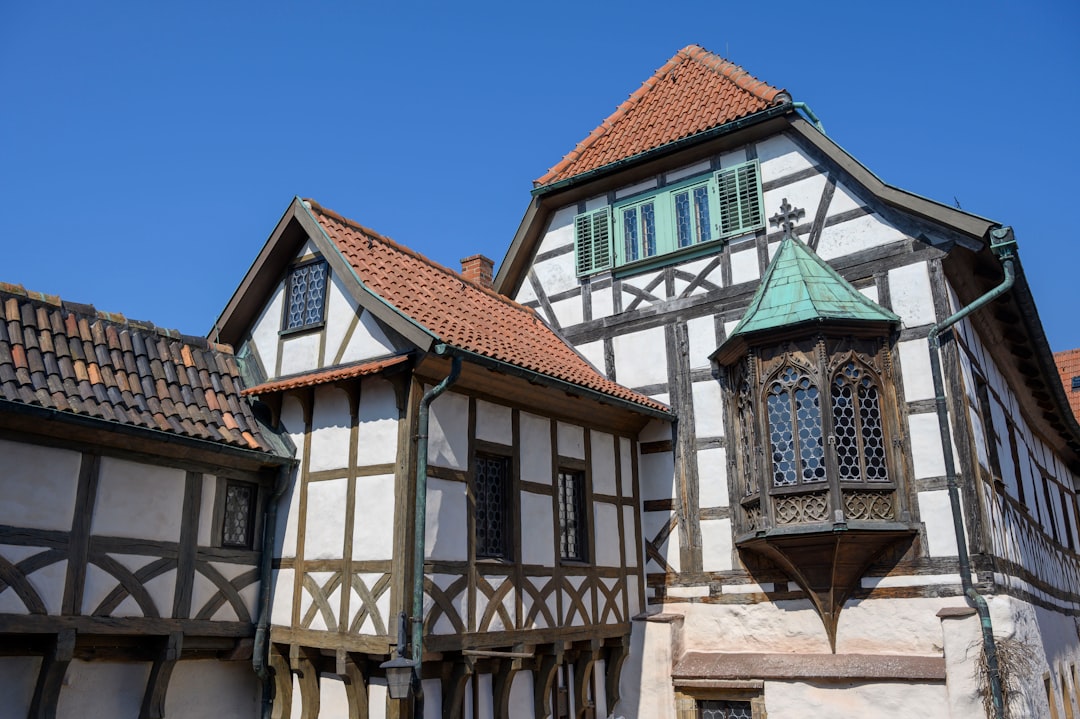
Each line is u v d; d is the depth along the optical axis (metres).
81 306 9.06
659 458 11.82
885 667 9.44
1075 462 19.75
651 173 13.02
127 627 7.86
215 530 8.84
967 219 9.89
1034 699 9.30
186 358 9.61
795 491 9.91
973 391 10.53
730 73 13.39
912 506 9.82
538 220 14.12
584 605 10.21
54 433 7.61
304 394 9.38
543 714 9.52
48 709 7.36
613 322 12.78
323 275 9.84
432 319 8.97
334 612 8.41
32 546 7.32
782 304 10.55
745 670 10.21
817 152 11.48
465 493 8.80
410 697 7.94
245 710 9.12
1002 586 9.41
